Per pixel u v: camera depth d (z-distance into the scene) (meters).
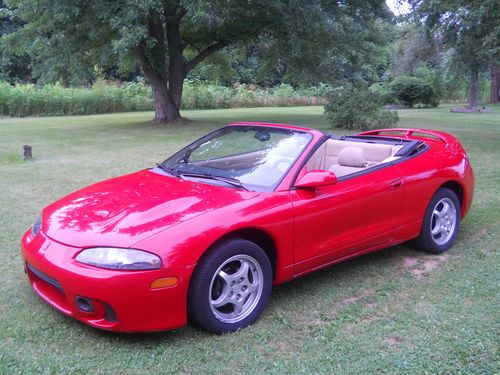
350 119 17.38
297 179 3.87
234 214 3.40
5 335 3.31
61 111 29.83
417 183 4.61
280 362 3.05
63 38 17.45
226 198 3.58
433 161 4.89
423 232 4.81
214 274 3.27
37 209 6.58
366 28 21.52
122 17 15.52
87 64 20.47
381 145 5.09
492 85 42.38
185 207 3.45
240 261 3.44
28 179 8.65
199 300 3.22
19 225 5.83
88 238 3.22
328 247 3.97
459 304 3.82
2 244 5.15
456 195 5.15
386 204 4.36
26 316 3.57
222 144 4.55
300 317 3.64
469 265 4.63
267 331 3.43
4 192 7.59
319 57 22.16
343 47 20.77
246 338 3.34
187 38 21.72
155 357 3.09
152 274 3.03
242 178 3.95
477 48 12.20
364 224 4.23
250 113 28.47
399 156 4.74
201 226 3.25
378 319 3.60
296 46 19.36
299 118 23.45
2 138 15.39
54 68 18.94
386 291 4.08
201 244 3.19
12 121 23.75
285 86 43.88
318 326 3.50
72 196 4.12
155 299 3.07
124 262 3.03
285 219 3.63
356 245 4.20
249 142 4.46
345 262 4.74
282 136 4.38
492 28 11.47
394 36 38.72
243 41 22.64
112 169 9.68
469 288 4.11
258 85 50.12
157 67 20.22
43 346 3.19
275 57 23.88
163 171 4.44
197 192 3.72
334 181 3.79
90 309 3.11
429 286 4.17
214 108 36.88
